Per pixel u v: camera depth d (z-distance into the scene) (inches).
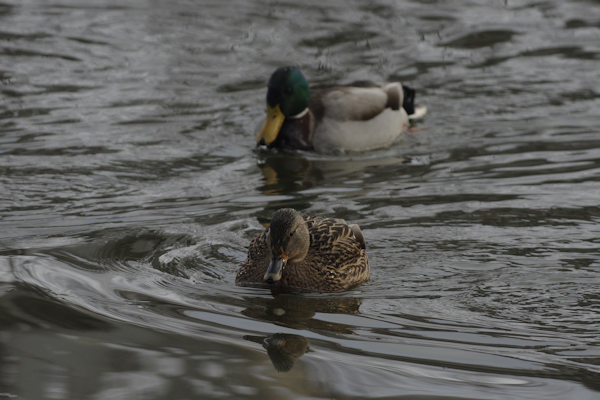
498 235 372.5
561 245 358.3
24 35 796.0
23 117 583.2
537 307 299.3
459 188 447.8
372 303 308.3
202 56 753.0
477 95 655.8
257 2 938.7
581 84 671.8
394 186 458.6
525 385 239.1
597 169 474.6
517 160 500.4
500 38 804.6
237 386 238.1
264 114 613.0
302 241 331.3
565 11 888.9
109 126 570.6
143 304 302.0
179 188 456.4
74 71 697.6
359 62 742.5
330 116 557.0
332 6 922.1
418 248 361.7
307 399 230.2
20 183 455.2
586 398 230.7
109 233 381.1
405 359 257.0
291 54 762.2
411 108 608.7
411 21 865.5
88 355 257.4
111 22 850.1
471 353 261.4
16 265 337.1
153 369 248.4
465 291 315.9
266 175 487.5
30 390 233.6
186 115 603.2
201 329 280.8
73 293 309.6
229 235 383.2
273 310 301.6
